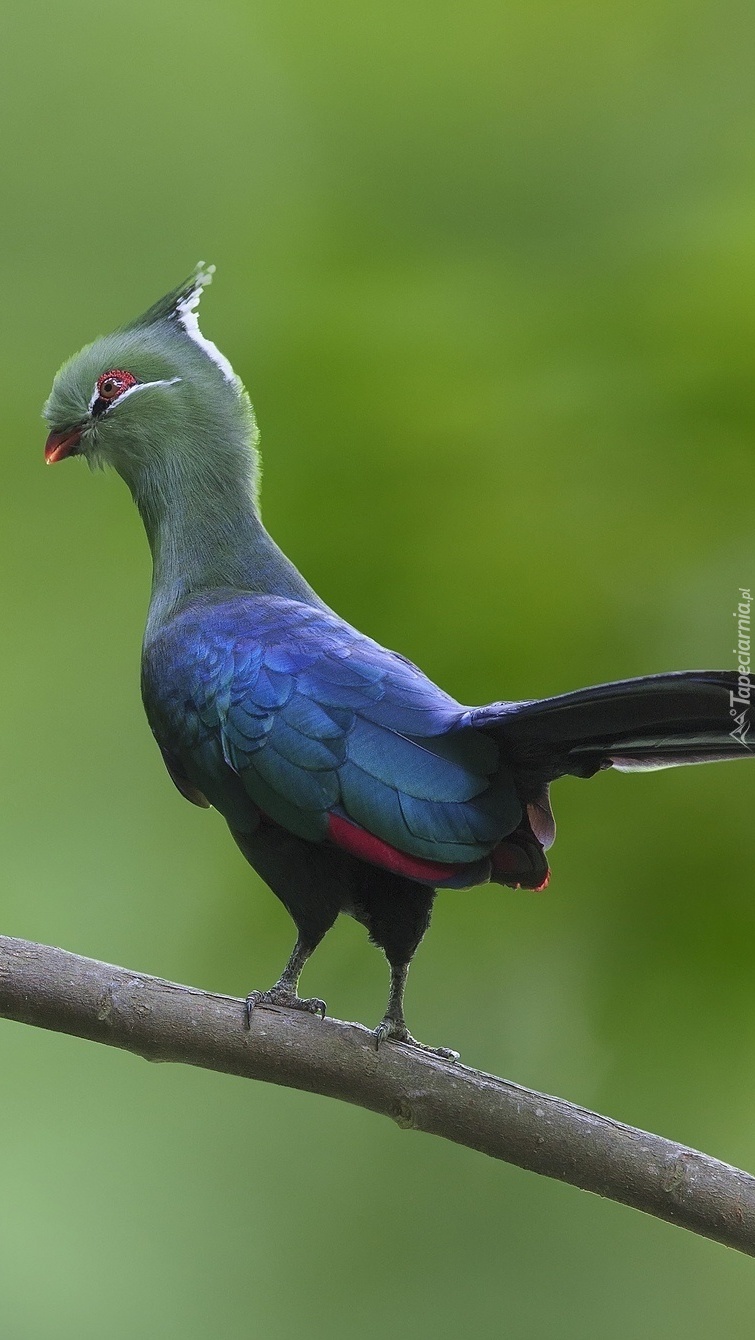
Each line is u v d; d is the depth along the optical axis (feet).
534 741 23.25
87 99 47.09
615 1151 22.09
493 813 23.43
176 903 38.96
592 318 35.06
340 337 35.81
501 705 23.35
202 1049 23.31
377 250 37.96
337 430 34.81
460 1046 32.81
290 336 36.22
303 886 24.93
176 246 44.96
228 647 25.85
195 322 30.66
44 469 43.39
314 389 35.35
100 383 30.01
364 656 25.23
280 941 35.35
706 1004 31.19
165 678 26.37
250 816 25.18
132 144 46.11
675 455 33.71
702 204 36.83
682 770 32.45
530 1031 32.55
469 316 35.86
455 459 34.35
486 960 33.50
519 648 32.71
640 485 33.65
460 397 34.73
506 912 33.24
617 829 32.50
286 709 24.59
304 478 34.53
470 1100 22.63
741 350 33.78
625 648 32.71
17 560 42.45
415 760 23.62
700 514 33.27
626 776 32.65
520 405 34.55
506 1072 32.17
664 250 35.68
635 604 32.96
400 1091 22.84
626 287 35.35
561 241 37.37
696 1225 21.75
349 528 34.04
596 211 37.83
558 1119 22.36
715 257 34.86
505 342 35.24
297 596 28.55
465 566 33.50
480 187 38.78
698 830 32.09
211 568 28.66
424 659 32.89
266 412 35.29
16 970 23.44
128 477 30.17
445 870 23.39
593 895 32.35
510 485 33.96
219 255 40.86
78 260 45.85
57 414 30.45
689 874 31.83
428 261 37.68
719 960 31.30
